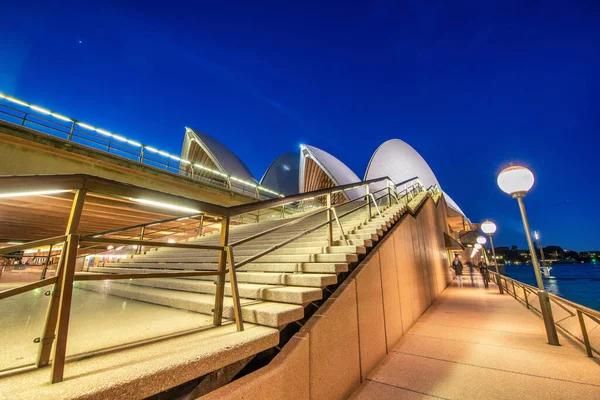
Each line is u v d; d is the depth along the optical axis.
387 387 2.80
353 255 3.47
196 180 14.70
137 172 12.24
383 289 4.05
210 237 8.30
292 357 1.97
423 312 6.84
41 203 9.46
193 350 1.55
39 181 1.21
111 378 1.18
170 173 13.45
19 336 1.95
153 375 1.26
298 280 2.88
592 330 4.14
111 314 2.55
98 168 11.23
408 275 5.76
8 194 1.11
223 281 2.14
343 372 2.62
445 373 3.12
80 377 1.19
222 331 1.95
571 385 2.79
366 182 5.80
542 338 4.44
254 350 1.78
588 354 3.56
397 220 6.34
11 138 8.97
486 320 5.82
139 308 2.88
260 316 2.12
